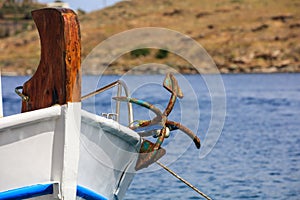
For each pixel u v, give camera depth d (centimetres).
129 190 2152
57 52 1157
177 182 2264
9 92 7212
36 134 1133
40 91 1199
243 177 2362
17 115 1107
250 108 5538
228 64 17888
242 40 19225
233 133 3731
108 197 1324
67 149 1145
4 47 19575
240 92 7744
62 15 1147
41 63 1200
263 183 2269
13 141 1116
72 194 1167
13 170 1127
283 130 3897
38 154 1140
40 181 1148
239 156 2827
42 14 1187
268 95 7144
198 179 2306
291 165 2614
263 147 3122
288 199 2052
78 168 1211
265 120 4512
